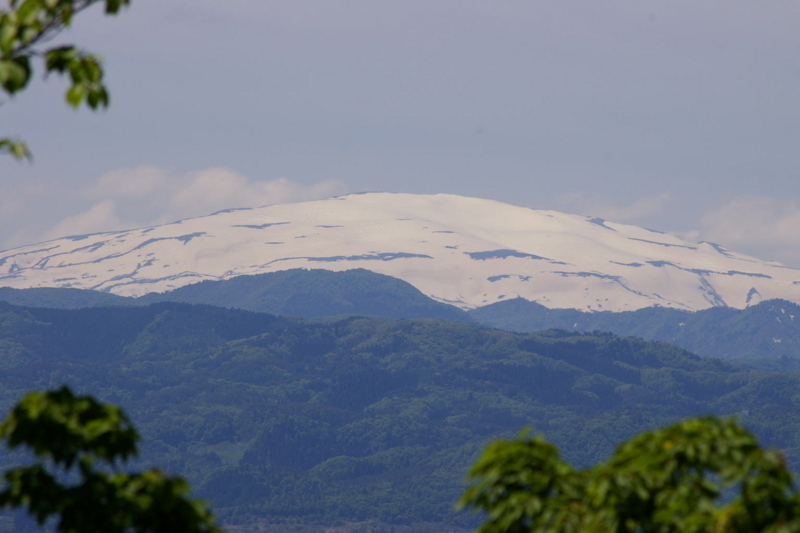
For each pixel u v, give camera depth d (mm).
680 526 65812
